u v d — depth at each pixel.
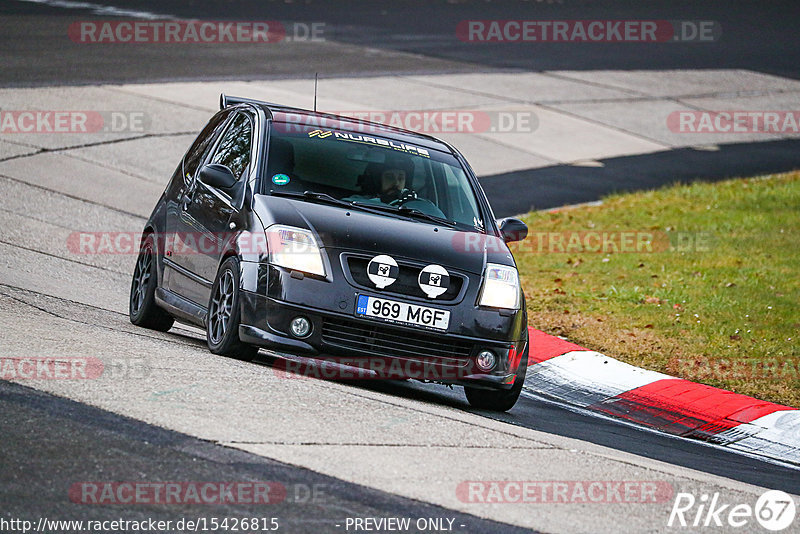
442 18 134.38
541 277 49.06
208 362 26.42
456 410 27.27
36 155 59.16
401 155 31.45
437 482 19.84
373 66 97.62
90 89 74.56
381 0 147.75
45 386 22.20
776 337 40.16
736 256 53.47
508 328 27.81
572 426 29.17
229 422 21.38
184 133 68.00
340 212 28.41
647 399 33.62
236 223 28.59
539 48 119.38
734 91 108.19
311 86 85.06
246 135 31.50
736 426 31.73
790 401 33.94
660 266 51.16
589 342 39.12
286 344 26.44
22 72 76.81
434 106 85.31
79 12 108.12
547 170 74.31
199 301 30.12
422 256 27.39
